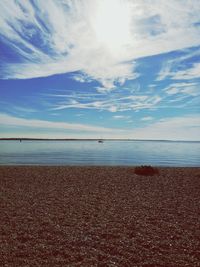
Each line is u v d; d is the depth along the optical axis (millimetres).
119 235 7211
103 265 5461
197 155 52375
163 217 8969
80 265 5438
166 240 6871
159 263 5570
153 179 17125
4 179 16734
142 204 10766
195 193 13062
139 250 6230
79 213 9352
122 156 46406
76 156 45125
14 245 6461
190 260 5738
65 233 7336
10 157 41250
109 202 11047
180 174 19516
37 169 21672
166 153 59656
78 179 16797
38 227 7828
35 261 5602
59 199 11539
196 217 9000
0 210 9688
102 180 16484
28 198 11695
